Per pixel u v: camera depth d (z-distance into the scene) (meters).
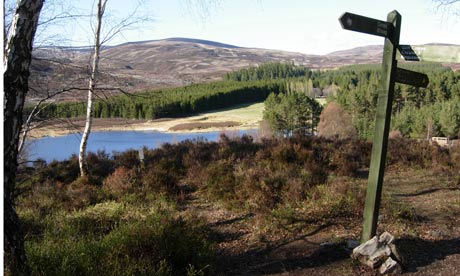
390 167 11.12
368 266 4.58
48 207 7.59
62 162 12.22
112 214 6.85
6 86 3.18
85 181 9.84
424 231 5.66
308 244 5.36
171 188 8.87
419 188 8.64
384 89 4.59
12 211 3.32
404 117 51.97
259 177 8.41
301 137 13.26
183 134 54.22
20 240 3.42
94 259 4.09
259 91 116.12
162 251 4.55
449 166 10.85
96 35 10.19
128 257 4.13
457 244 5.17
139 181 9.21
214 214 7.17
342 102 63.25
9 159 3.23
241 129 64.75
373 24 4.35
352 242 5.11
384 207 6.64
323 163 10.69
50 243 4.40
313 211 6.53
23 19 3.21
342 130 47.34
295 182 7.73
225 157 11.53
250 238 5.77
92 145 31.91
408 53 4.46
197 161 11.18
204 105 94.50
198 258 4.67
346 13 4.07
